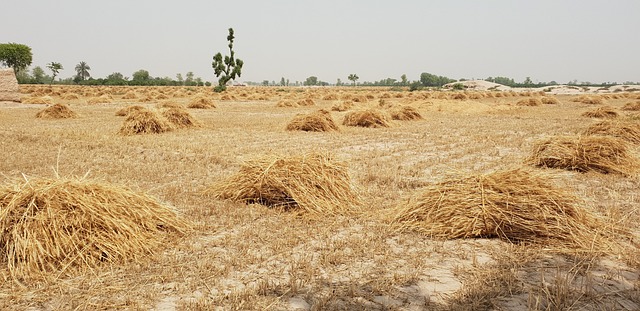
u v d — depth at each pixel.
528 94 61.81
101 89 71.00
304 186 6.56
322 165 6.89
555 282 4.13
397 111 21.69
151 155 10.59
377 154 11.23
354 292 3.89
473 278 4.27
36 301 3.72
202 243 5.10
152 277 4.17
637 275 4.40
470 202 5.68
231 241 5.17
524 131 16.66
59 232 4.52
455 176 6.28
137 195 5.49
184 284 4.06
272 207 6.61
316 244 5.13
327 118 16.58
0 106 26.50
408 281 4.18
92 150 11.09
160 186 7.65
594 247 5.03
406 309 3.66
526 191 5.70
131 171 8.72
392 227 5.72
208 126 17.53
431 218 5.75
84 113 23.61
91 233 4.65
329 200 6.52
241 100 42.28
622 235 5.52
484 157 11.10
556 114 25.64
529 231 5.38
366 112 18.44
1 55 86.00
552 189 5.84
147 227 5.19
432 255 4.89
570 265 4.61
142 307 3.61
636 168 9.20
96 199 5.00
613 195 7.38
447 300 3.82
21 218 4.55
